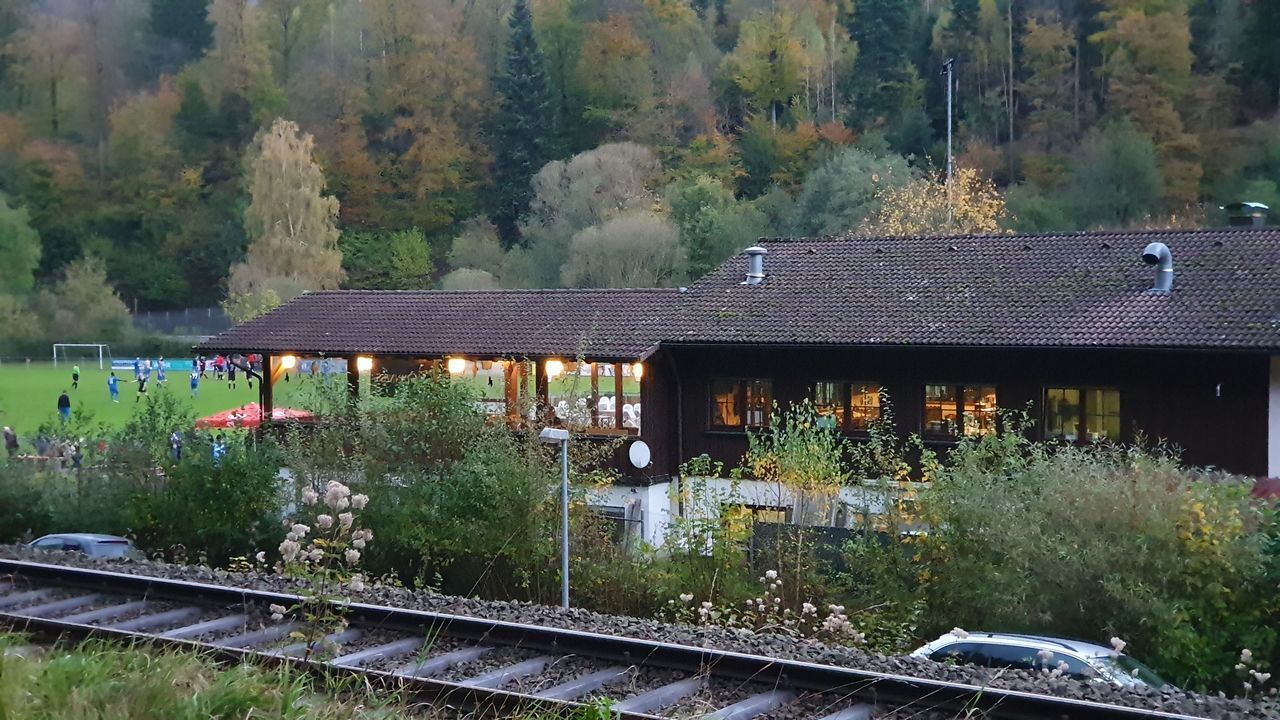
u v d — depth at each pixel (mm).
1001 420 24672
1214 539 15125
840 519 19516
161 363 67750
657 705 8547
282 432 26656
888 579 16938
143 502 21703
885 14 86750
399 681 8578
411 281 83562
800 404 26672
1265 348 21703
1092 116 75312
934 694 8367
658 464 27359
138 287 92312
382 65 92812
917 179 63688
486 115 92312
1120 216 66312
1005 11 83875
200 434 22578
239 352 30234
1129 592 14891
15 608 12039
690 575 18062
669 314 28625
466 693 8383
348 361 29594
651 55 92562
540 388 27453
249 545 21109
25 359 82188
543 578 18969
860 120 82125
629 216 65562
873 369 25891
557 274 68812
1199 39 75812
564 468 16656
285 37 97312
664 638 10805
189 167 93875
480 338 28766
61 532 22266
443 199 89125
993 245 28750
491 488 19203
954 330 24781
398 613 10664
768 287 29172
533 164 88750
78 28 97625
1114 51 75312
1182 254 26156
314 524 19938
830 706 8477
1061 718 7891
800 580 17516
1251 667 14805
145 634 9906
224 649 9227
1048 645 12523
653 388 27281
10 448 27938
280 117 89625
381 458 20438
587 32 91812
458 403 20781
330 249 82250
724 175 78125
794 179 78000
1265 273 24547
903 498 17859
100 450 22688
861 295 27547
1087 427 24156
